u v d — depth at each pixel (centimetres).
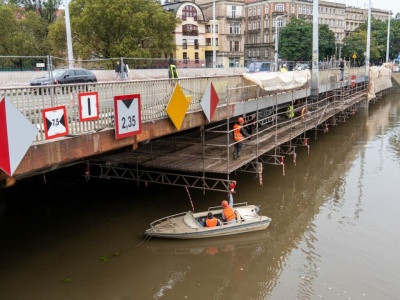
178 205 1633
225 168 1522
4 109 788
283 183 1961
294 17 6531
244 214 1438
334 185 1944
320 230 1461
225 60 6669
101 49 3731
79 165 1911
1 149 788
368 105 4766
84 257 1261
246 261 1256
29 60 2706
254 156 1720
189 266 1228
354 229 1466
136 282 1145
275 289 1113
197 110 1418
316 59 2595
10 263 1225
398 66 6906
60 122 927
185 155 1723
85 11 3531
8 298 1056
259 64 4081
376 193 1831
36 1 5628
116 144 1097
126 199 1708
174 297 1080
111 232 1416
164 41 3962
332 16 9156
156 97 1232
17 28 4131
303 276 1174
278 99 2091
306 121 2555
